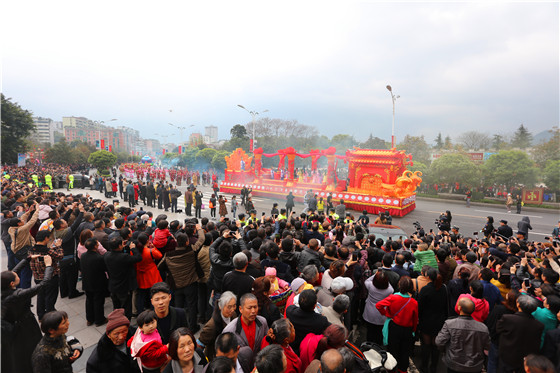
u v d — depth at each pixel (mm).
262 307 3818
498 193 30875
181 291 5605
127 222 7891
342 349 2605
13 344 3479
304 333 3445
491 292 4820
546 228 18312
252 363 3018
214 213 18172
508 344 3797
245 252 4809
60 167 50719
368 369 3086
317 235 7711
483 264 6574
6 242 7750
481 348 3826
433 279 4668
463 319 3918
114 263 5379
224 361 2352
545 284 4305
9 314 3477
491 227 11898
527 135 65625
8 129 31766
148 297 5906
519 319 3764
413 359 5355
